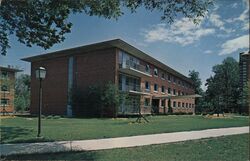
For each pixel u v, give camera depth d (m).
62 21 12.66
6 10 12.30
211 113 49.22
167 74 54.91
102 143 11.76
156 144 11.69
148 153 9.86
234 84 69.81
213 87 73.12
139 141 12.41
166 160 8.84
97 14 12.09
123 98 35.19
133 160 8.77
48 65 43.09
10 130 15.89
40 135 13.81
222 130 17.33
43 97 43.03
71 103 37.12
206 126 20.06
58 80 41.75
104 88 34.41
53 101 41.91
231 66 73.38
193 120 28.83
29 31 13.04
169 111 53.72
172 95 53.75
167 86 54.50
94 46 37.47
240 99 52.22
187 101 67.06
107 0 11.50
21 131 15.48
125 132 15.48
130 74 41.19
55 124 21.23
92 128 17.70
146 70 45.66
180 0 9.86
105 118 31.69
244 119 31.89
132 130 16.61
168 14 10.30
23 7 12.17
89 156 9.27
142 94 43.41
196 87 89.44
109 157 9.16
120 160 8.74
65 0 11.52
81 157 9.11
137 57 42.75
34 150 10.14
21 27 12.93
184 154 9.82
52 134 14.30
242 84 45.91
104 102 34.25
